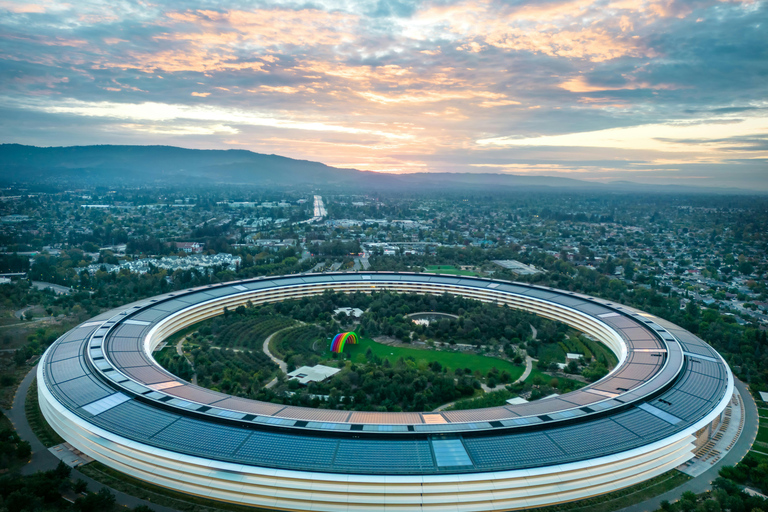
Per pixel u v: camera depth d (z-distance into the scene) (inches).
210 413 5433.1
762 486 5088.6
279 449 4852.4
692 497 4761.3
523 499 4694.9
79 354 7283.5
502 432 5177.2
